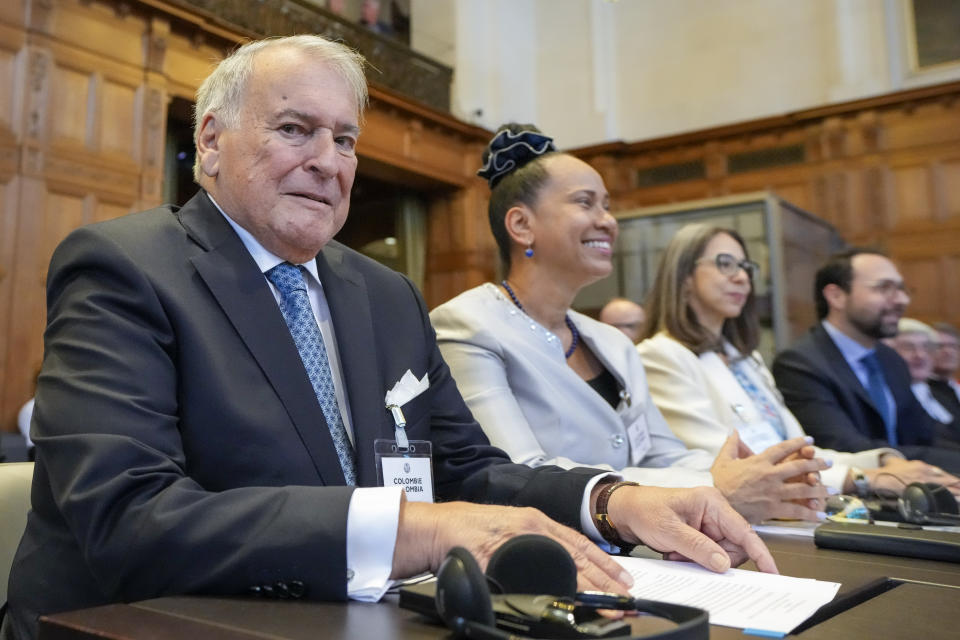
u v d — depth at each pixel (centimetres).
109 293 99
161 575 79
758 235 587
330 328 123
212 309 105
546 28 1110
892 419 286
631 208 1034
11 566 109
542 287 187
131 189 656
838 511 140
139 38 669
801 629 66
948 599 78
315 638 61
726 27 1001
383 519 79
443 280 1027
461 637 60
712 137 987
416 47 1063
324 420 106
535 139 193
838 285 295
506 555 66
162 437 91
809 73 945
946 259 854
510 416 160
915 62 882
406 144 934
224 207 116
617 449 177
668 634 55
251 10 772
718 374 236
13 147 592
